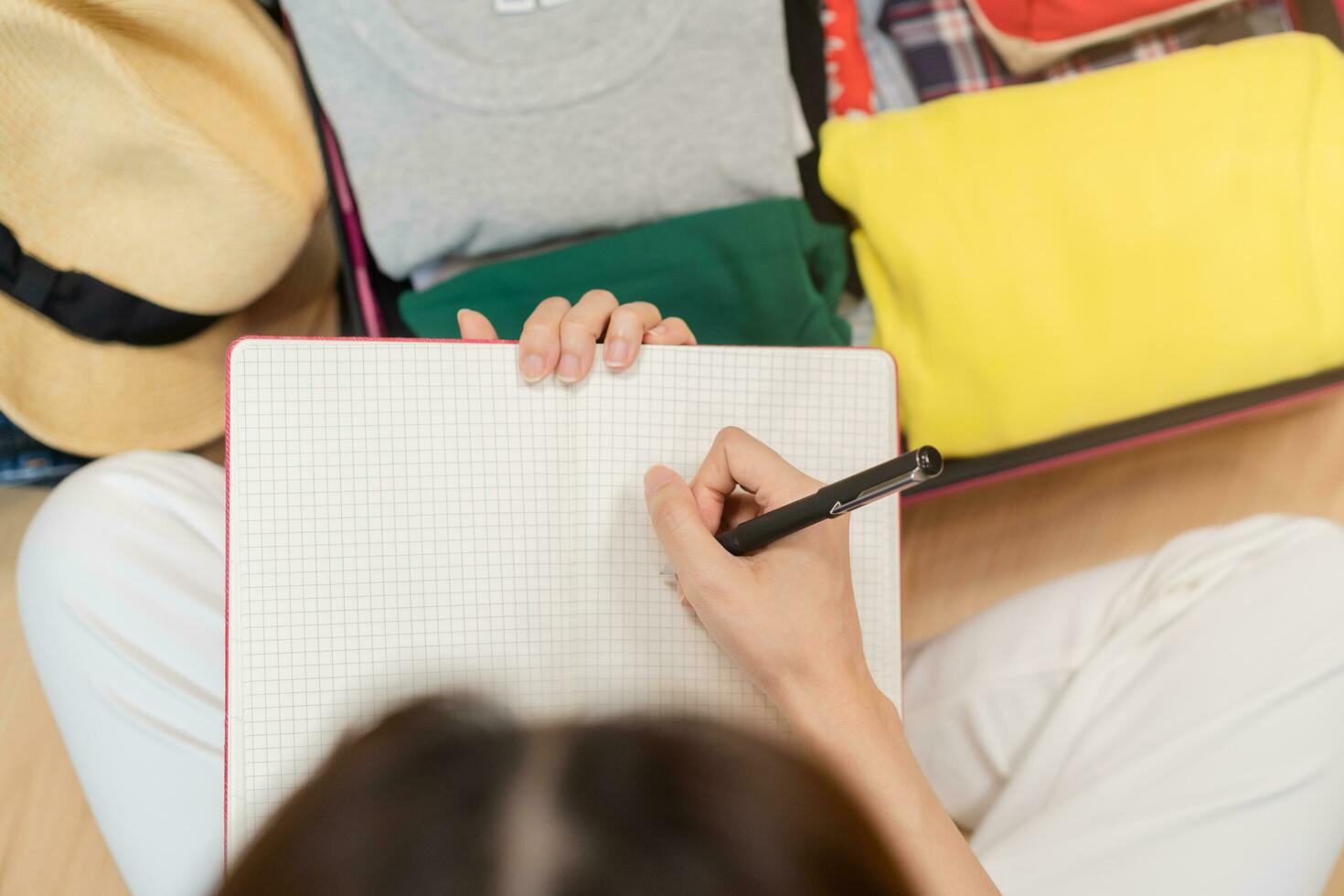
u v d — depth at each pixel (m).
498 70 0.84
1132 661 0.76
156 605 0.70
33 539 0.71
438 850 0.22
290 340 0.48
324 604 0.49
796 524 0.45
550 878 0.22
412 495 0.50
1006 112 0.93
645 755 0.24
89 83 0.69
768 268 0.87
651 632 0.51
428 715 0.25
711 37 0.87
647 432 0.52
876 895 0.23
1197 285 0.91
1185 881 0.66
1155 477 1.22
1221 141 0.92
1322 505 1.22
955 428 0.92
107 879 0.98
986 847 0.71
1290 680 0.71
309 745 0.49
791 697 0.47
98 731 0.69
